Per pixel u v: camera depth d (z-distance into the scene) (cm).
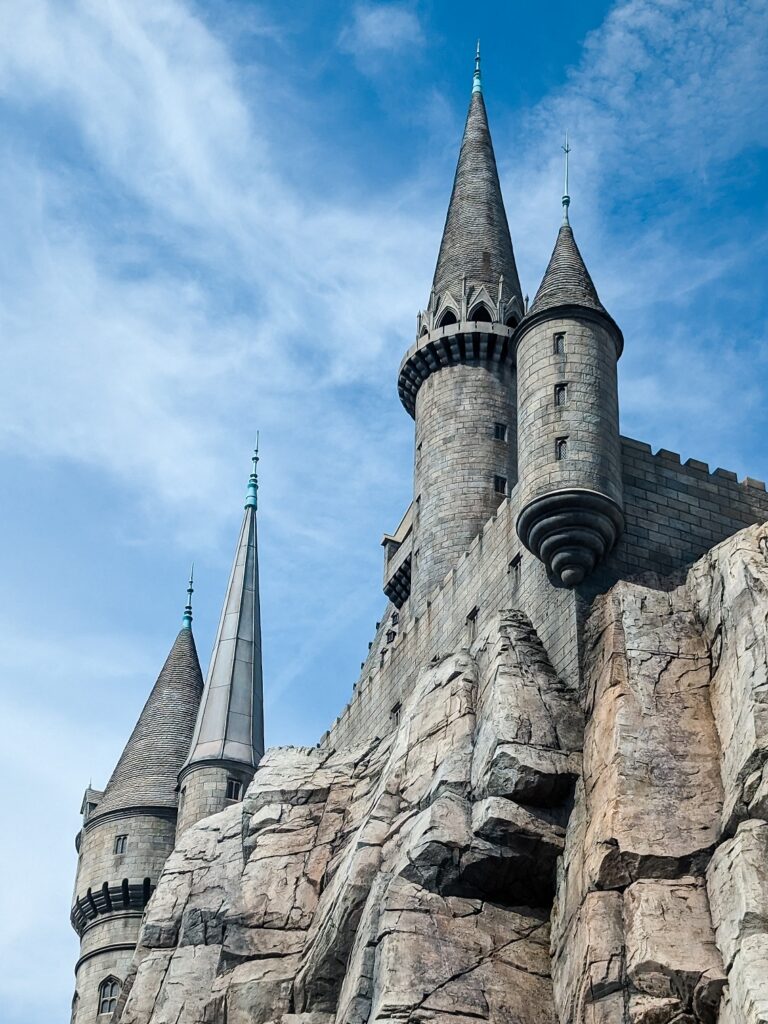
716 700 4250
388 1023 3966
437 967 4106
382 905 4284
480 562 5422
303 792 5588
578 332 5131
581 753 4409
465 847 4306
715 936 3775
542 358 5109
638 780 4091
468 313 6800
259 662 8194
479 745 4531
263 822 5528
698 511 5047
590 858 4028
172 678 8631
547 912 4312
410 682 5800
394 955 4112
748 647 4119
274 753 5947
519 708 4497
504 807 4316
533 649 4744
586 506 4747
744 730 3994
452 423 6575
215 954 5306
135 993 5394
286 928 5178
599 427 4941
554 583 4803
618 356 5281
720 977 3666
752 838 3809
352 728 6347
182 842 5859
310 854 5369
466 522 6312
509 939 4222
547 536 4762
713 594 4409
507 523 5262
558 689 4572
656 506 4981
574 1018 3884
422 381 6844
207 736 7744
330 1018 4609
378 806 4741
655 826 3997
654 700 4275
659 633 4450
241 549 8750
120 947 7612
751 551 4359
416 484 6675
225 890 5478
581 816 4234
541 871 4297
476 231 7244
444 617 5634
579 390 5006
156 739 8225
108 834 7850
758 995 3475
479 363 6694
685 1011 3669
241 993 4997
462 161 7750
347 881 4612
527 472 4922
